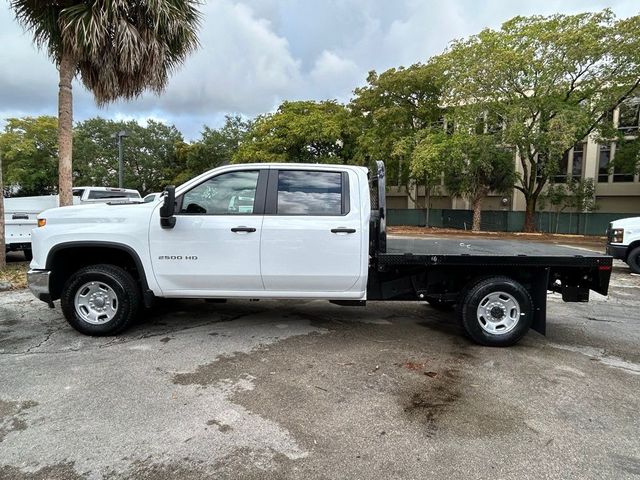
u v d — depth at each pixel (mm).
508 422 3004
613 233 10055
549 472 2439
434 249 5098
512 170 25266
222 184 4582
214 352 4281
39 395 3297
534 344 4742
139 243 4508
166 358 4098
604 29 18688
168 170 40594
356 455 2582
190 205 4551
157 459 2510
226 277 4520
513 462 2533
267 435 2785
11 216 9375
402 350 4449
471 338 4617
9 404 3152
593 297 7422
